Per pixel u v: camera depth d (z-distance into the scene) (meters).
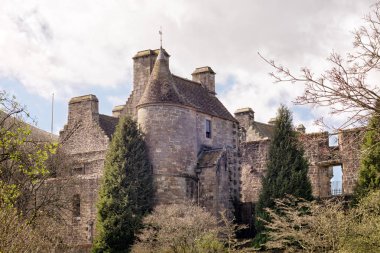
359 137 10.84
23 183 27.17
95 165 41.44
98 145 41.75
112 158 35.47
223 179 38.66
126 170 35.06
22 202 28.67
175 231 31.12
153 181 36.34
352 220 23.56
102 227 33.84
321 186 38.88
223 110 43.88
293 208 27.88
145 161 36.38
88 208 39.41
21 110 21.39
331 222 23.53
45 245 20.69
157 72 38.75
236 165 41.88
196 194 38.06
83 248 37.62
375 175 28.41
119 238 33.34
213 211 37.34
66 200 37.44
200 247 29.62
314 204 27.28
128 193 34.34
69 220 39.34
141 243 31.64
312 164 38.22
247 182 43.28
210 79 44.66
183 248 29.86
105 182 35.12
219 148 40.44
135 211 34.28
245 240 31.98
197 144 39.66
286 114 34.06
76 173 41.88
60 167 38.91
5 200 18.81
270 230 31.52
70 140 43.16
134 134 36.47
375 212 23.78
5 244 15.73
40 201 34.97
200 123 40.41
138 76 41.78
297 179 32.31
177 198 36.41
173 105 37.53
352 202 29.25
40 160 19.91
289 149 33.09
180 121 37.72
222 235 36.97
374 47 10.37
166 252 30.34
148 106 37.47
